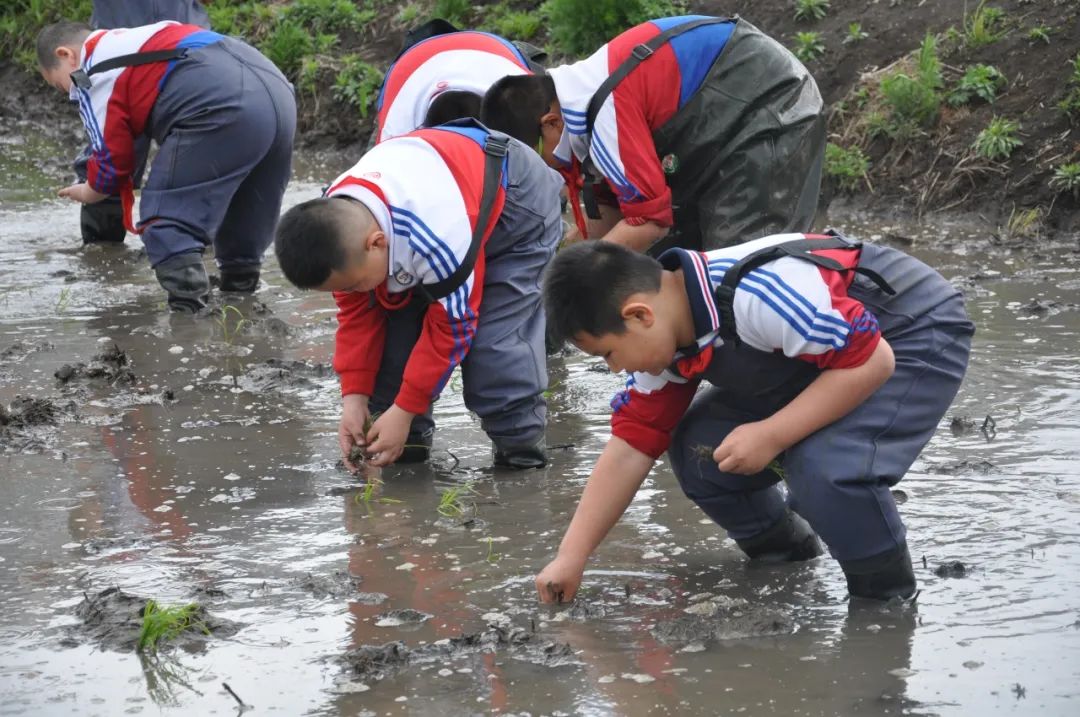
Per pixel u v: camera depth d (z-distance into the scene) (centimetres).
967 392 495
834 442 316
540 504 417
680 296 314
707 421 346
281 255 383
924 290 332
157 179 655
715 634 316
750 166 535
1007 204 761
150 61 634
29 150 1138
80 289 718
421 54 549
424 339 412
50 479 445
